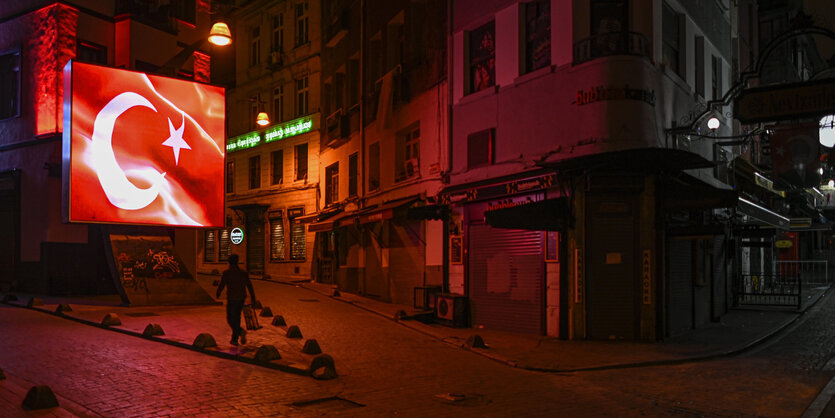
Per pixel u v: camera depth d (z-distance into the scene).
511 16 15.22
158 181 18.00
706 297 15.98
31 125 20.77
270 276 29.91
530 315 14.12
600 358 10.81
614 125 12.69
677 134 13.95
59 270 20.23
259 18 33.00
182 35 23.84
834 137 13.62
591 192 13.18
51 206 20.22
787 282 24.34
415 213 17.16
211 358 10.09
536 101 14.30
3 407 6.71
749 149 22.84
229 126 34.97
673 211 13.35
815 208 30.33
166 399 7.37
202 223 18.83
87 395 7.48
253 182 33.78
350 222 21.36
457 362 10.59
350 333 13.62
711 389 8.55
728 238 18.86
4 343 10.91
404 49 20.05
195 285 18.53
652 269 13.02
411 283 19.33
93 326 13.45
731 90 12.76
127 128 17.52
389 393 8.06
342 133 25.06
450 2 17.33
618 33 12.91
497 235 15.16
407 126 19.80
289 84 30.94
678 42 15.37
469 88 16.81
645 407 7.52
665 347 12.06
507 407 7.44
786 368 10.16
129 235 18.55
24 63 21.11
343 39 26.20
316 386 8.31
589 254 13.14
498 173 15.28
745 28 24.03
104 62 21.56
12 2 21.62
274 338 12.21
